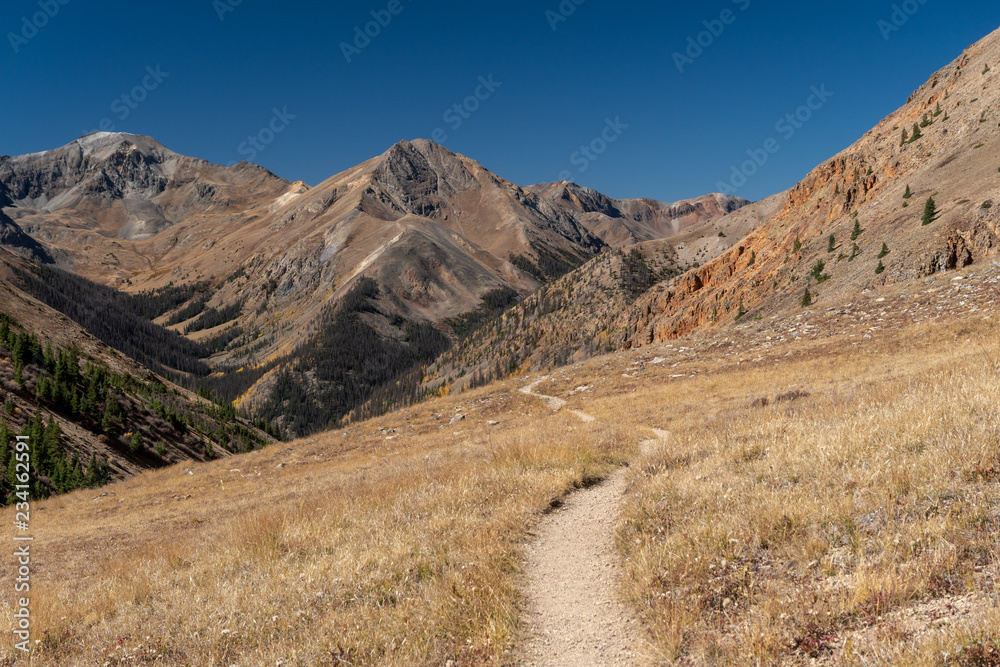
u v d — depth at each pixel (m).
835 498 7.34
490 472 14.15
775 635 4.93
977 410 8.84
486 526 9.94
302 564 9.52
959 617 4.43
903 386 14.09
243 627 7.29
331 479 24.16
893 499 6.68
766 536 7.03
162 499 30.22
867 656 4.33
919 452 8.09
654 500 9.92
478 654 5.84
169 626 7.70
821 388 22.50
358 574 8.38
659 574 6.94
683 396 29.80
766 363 34.28
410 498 12.76
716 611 5.84
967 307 31.98
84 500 32.84
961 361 17.02
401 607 7.04
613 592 7.13
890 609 4.95
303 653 6.22
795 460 9.39
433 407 45.38
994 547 5.25
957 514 6.02
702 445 13.38
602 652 5.72
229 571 9.95
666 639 5.40
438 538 9.57
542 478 13.31
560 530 10.21
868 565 5.61
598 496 12.48
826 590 5.45
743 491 8.78
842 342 33.91
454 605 6.89
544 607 7.04
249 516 14.50
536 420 31.91
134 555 13.75
